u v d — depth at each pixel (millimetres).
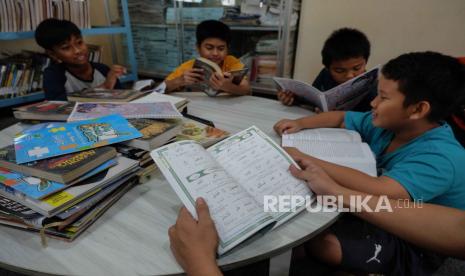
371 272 711
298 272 1047
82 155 578
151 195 595
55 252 450
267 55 2297
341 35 1262
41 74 2113
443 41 1758
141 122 779
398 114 703
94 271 420
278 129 920
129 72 2701
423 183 605
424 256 710
